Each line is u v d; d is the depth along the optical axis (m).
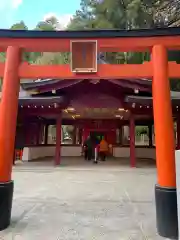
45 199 5.93
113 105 12.31
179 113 12.81
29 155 14.94
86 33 4.42
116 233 3.79
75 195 6.38
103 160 15.20
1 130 4.18
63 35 4.43
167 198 3.71
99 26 23.42
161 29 4.28
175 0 20.67
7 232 3.79
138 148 18.16
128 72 4.38
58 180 8.65
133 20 22.19
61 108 12.58
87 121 18.80
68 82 11.16
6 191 4.00
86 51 4.36
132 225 4.16
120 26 23.92
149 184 8.00
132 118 12.29
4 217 3.94
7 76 4.38
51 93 11.95
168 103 4.16
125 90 12.07
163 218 3.71
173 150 3.98
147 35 4.35
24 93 12.91
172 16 21.59
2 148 4.13
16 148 14.61
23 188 7.25
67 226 4.08
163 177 3.89
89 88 12.39
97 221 4.34
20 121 14.09
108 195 6.40
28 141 15.27
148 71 4.37
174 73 4.32
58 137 12.58
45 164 12.84
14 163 12.49
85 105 12.35
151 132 17.81
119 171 10.73
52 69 4.45
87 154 16.00
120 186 7.64
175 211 3.65
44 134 18.56
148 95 11.80
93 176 9.54
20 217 4.54
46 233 3.77
